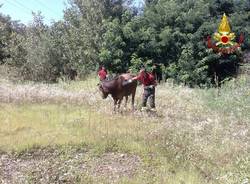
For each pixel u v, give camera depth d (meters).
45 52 37.00
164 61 39.50
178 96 23.83
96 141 13.03
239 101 20.03
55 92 21.48
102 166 11.35
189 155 12.11
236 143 13.25
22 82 32.47
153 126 15.51
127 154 12.31
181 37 39.22
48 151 12.32
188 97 24.05
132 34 37.84
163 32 38.69
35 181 10.23
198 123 16.38
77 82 29.20
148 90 18.02
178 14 40.47
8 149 12.22
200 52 38.75
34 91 21.14
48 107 18.50
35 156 11.98
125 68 37.78
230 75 40.25
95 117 16.56
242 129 15.38
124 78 17.77
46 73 37.31
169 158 11.99
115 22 37.84
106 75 23.19
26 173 10.68
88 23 39.31
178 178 10.45
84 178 10.33
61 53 37.62
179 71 37.91
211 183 10.19
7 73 36.06
